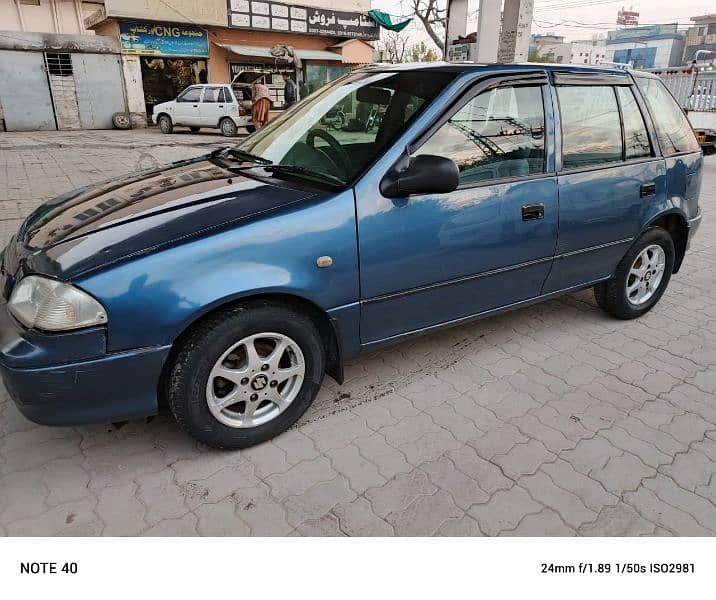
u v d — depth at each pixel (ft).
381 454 8.33
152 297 6.82
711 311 13.92
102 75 61.31
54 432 8.55
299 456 8.23
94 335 6.70
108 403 7.11
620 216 11.30
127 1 59.00
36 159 35.29
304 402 8.55
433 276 8.98
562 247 10.57
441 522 7.13
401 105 9.07
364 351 8.95
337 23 73.67
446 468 8.07
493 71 9.48
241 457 8.17
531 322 12.92
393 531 6.97
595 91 10.88
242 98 56.80
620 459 8.36
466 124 9.05
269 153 9.93
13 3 67.15
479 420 9.21
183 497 7.39
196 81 67.62
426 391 10.01
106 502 7.26
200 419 7.61
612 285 12.32
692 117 42.47
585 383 10.39
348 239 7.95
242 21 66.39
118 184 9.80
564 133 10.32
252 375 7.86
